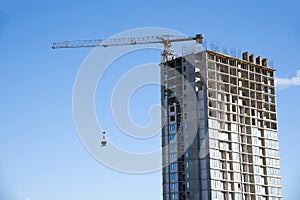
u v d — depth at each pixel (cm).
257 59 17675
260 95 17088
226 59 16362
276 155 16712
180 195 14700
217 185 14438
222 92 15638
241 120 16125
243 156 15750
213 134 14900
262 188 15888
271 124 17062
